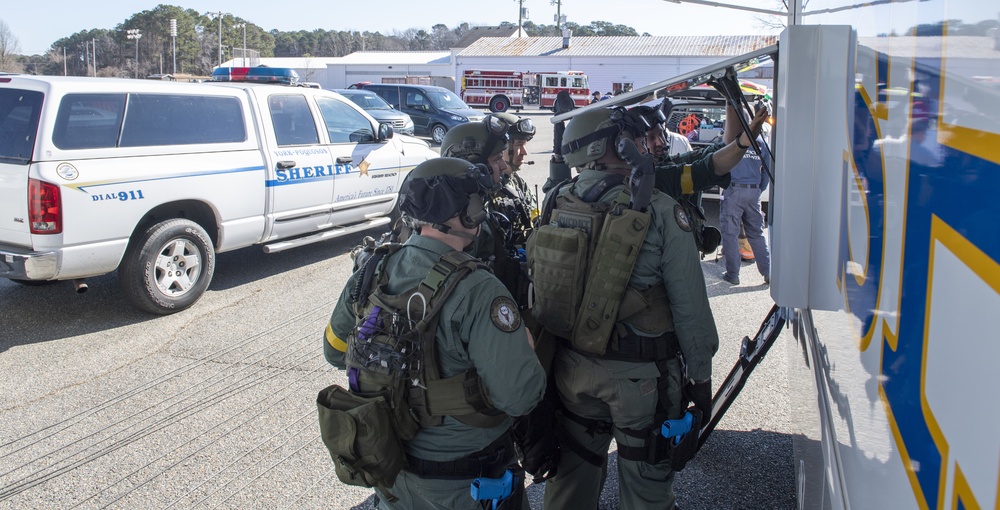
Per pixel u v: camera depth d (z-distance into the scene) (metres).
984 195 0.58
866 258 1.08
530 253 2.43
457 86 48.53
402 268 1.94
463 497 1.94
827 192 1.54
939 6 0.74
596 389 2.29
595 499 2.57
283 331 5.44
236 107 6.20
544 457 2.46
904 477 0.79
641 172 2.14
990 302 0.57
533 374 1.87
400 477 1.97
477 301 1.83
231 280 6.75
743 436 3.79
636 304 2.20
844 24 1.46
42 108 4.94
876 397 0.94
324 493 3.37
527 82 39.69
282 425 4.00
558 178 3.27
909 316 0.79
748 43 43.19
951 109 0.69
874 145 1.07
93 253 5.15
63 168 4.96
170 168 5.58
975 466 0.59
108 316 5.67
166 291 5.64
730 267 6.53
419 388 1.85
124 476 3.50
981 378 0.58
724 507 3.18
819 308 1.57
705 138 9.55
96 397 4.33
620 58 44.75
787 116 1.56
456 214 1.89
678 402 2.37
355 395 1.89
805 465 1.89
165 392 4.40
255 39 98.81
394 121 18.19
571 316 2.25
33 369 4.70
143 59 84.75
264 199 6.39
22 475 3.50
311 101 6.96
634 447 2.30
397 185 8.01
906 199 0.84
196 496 3.34
